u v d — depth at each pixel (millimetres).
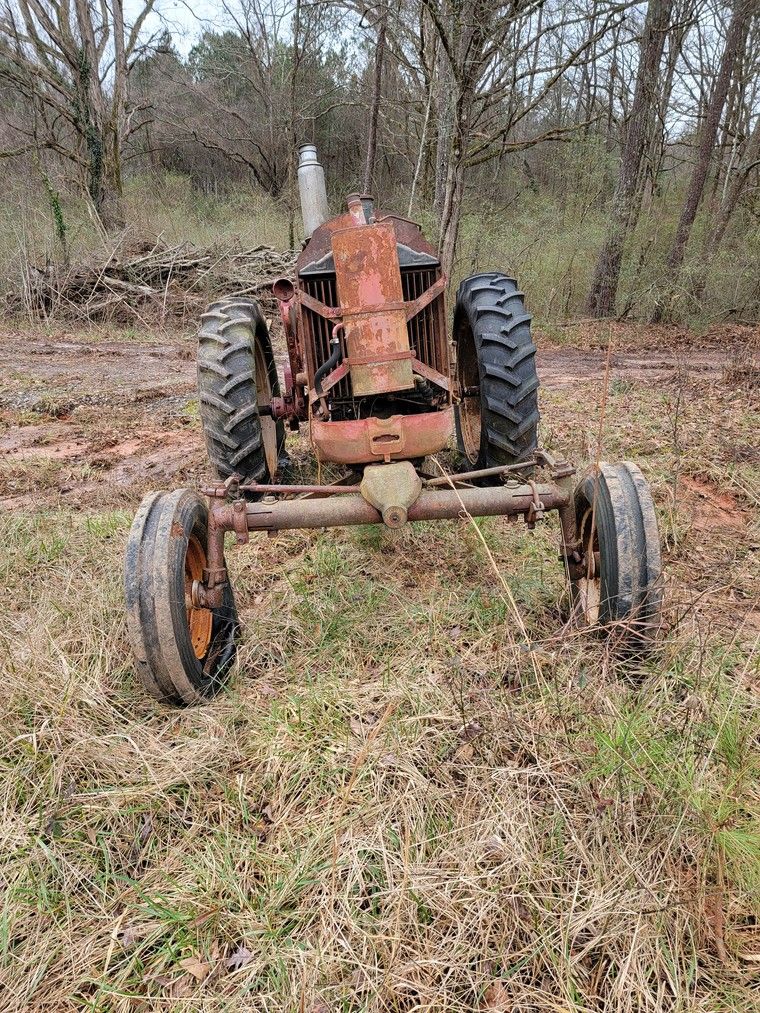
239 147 28406
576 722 2424
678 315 12711
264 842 2164
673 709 2484
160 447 5973
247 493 3578
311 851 2064
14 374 8648
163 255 13172
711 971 1742
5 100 21062
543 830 2104
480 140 10711
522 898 1896
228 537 3994
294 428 4613
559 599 3283
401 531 3963
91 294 12445
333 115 26531
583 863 2000
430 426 3004
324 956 1793
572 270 13094
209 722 2594
